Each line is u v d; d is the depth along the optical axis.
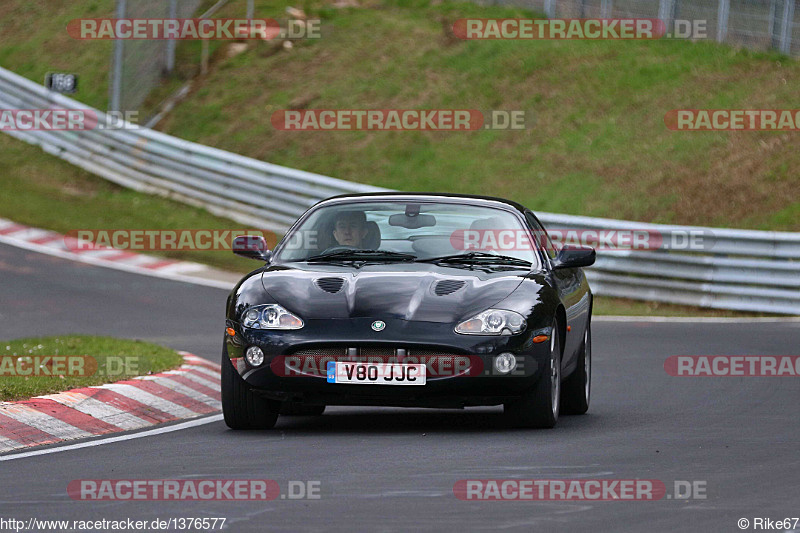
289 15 117.00
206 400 34.53
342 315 27.56
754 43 97.75
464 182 90.00
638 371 42.62
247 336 27.77
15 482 21.23
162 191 90.44
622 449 25.42
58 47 118.12
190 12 116.69
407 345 27.09
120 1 95.06
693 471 22.59
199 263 74.38
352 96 103.44
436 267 29.69
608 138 90.62
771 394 36.84
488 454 24.53
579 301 33.12
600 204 82.94
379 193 32.69
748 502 19.58
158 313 57.84
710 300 66.31
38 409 28.62
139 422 30.33
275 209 84.19
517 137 94.19
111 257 74.12
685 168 83.88
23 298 60.34
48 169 94.88
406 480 21.31
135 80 107.19
